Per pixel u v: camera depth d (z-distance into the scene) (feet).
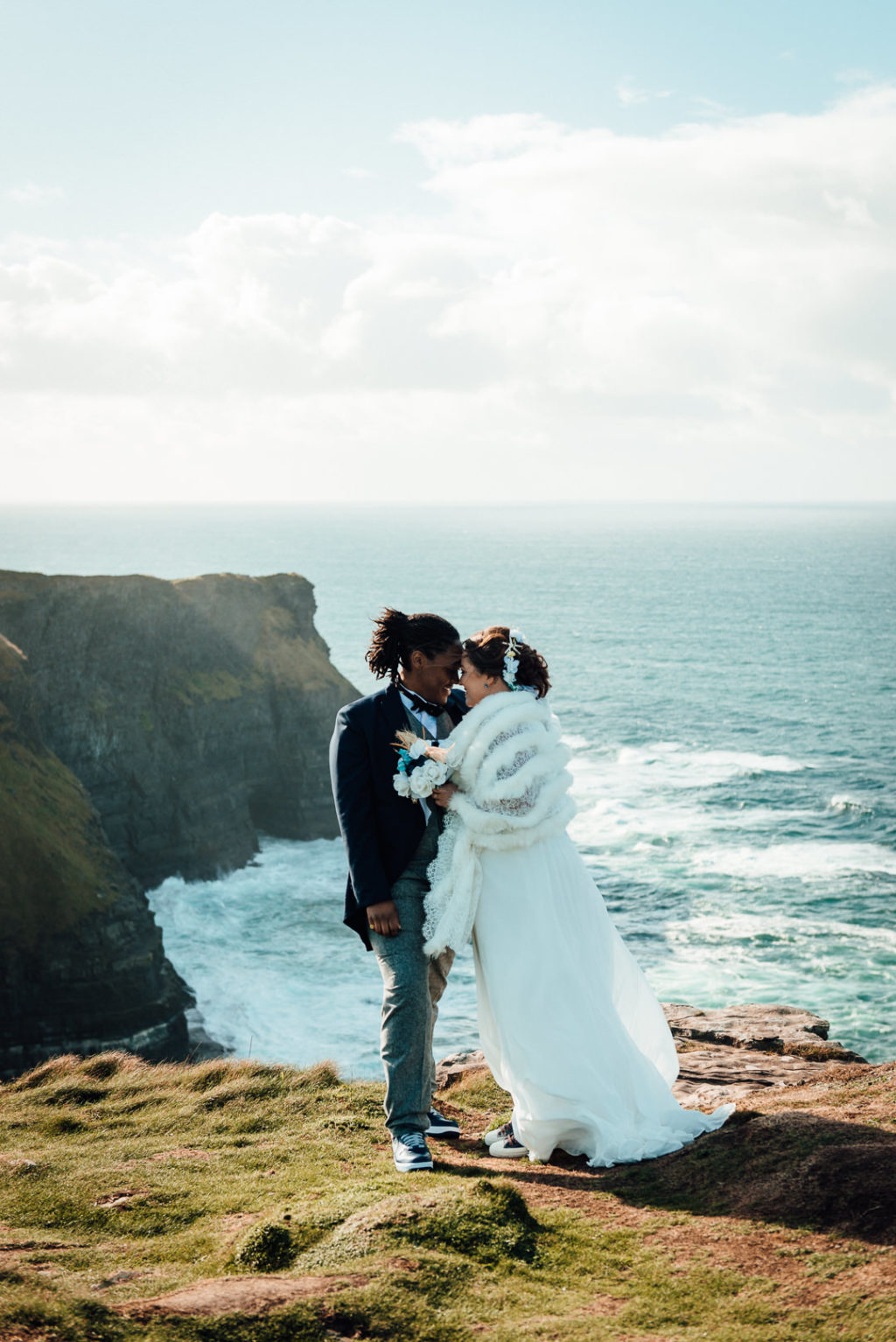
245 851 173.37
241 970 122.93
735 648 373.40
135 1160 15.20
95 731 152.25
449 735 15.48
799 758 203.92
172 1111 18.34
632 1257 10.94
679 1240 11.16
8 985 104.53
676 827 157.28
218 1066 20.85
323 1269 10.66
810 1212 11.25
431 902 14.49
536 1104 14.07
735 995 96.27
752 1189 12.03
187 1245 11.93
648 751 214.90
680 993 96.99
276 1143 15.96
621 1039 14.64
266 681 186.60
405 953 14.53
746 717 248.32
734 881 130.82
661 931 113.80
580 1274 10.65
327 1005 113.50
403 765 14.73
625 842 149.59
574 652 367.45
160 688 165.99
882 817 160.25
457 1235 11.07
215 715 172.35
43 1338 8.81
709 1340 9.09
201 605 178.29
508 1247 11.02
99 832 122.31
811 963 103.50
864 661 338.75
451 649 15.24
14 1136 17.54
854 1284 9.67
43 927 107.24
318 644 208.03
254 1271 10.96
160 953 115.65
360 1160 14.87
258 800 187.83
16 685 124.16
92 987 107.24
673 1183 12.67
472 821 14.29
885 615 481.87
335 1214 11.94
